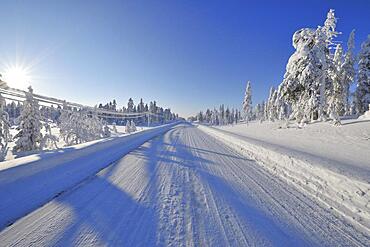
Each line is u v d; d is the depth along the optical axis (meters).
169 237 2.91
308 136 16.62
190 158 9.34
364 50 26.72
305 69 19.91
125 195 4.44
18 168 4.57
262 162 9.02
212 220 3.50
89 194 4.43
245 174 6.84
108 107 86.12
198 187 5.22
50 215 3.41
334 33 21.39
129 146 12.90
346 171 5.41
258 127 36.31
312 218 3.79
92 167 6.85
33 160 5.28
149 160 8.49
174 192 4.76
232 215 3.72
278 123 34.12
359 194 4.30
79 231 2.96
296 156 7.73
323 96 20.31
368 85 26.69
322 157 7.91
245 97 60.53
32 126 16.61
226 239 2.95
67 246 2.61
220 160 9.20
